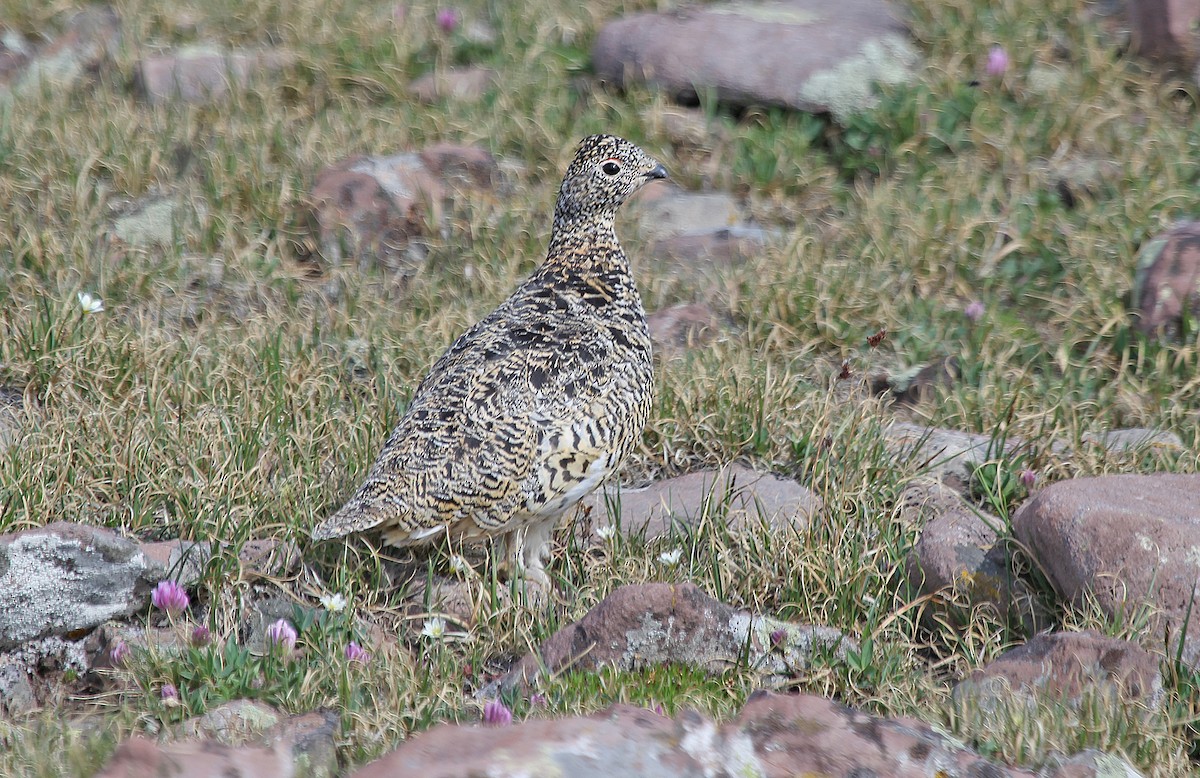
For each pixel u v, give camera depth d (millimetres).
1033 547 9297
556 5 19359
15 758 6848
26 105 16344
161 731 7461
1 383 11781
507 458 8828
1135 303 13242
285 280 13617
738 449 11203
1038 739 7312
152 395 11234
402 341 12484
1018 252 14344
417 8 19047
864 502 10086
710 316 13328
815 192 15844
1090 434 11430
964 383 12461
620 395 9305
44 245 13469
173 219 14227
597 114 16844
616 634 8297
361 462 10336
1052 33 18047
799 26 17484
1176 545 8656
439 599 9180
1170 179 15023
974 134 16188
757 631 8469
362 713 7531
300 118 16641
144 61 17219
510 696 7816
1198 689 7973
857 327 13141
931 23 18234
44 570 8727
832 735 6520
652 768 5934
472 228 14469
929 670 8648
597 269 9953
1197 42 16984
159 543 9391
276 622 8414
